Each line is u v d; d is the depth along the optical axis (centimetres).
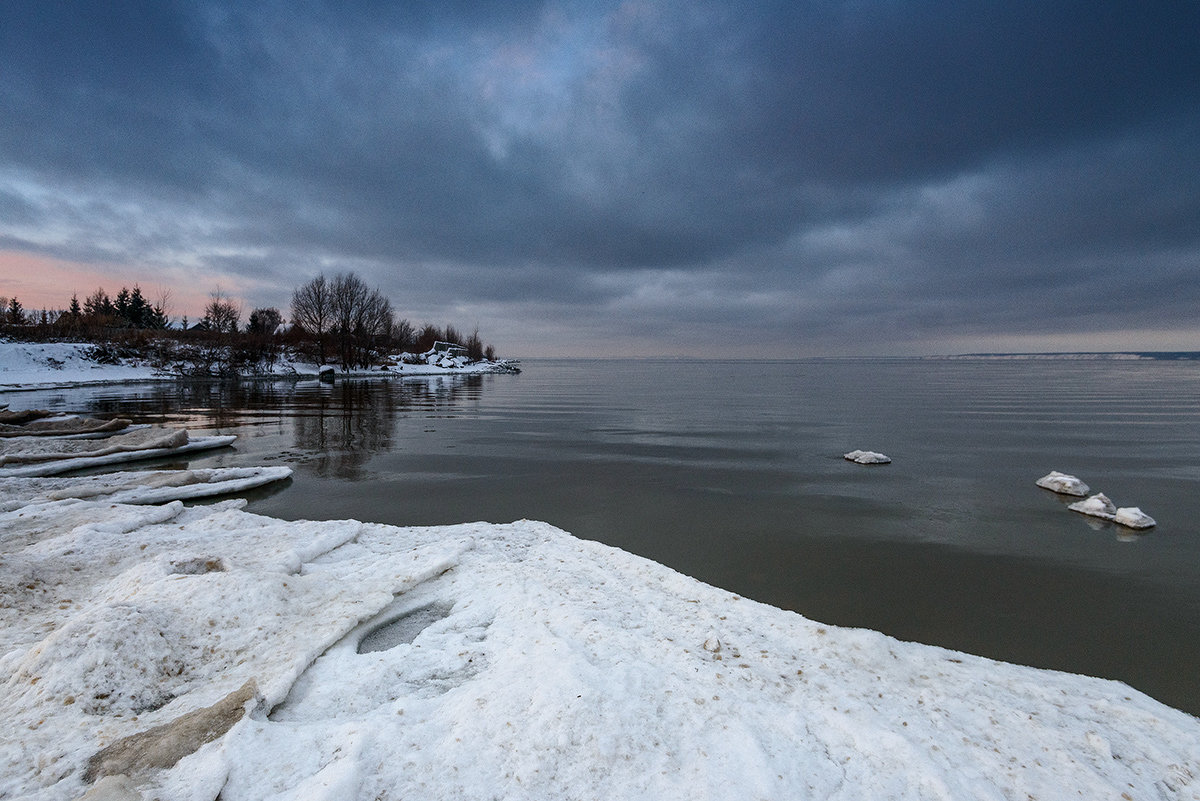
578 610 468
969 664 437
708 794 273
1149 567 705
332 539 692
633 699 337
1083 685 417
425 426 2003
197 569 538
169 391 3381
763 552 754
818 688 369
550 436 1783
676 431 1914
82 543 627
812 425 2086
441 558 607
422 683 379
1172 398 3303
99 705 332
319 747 298
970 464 1341
